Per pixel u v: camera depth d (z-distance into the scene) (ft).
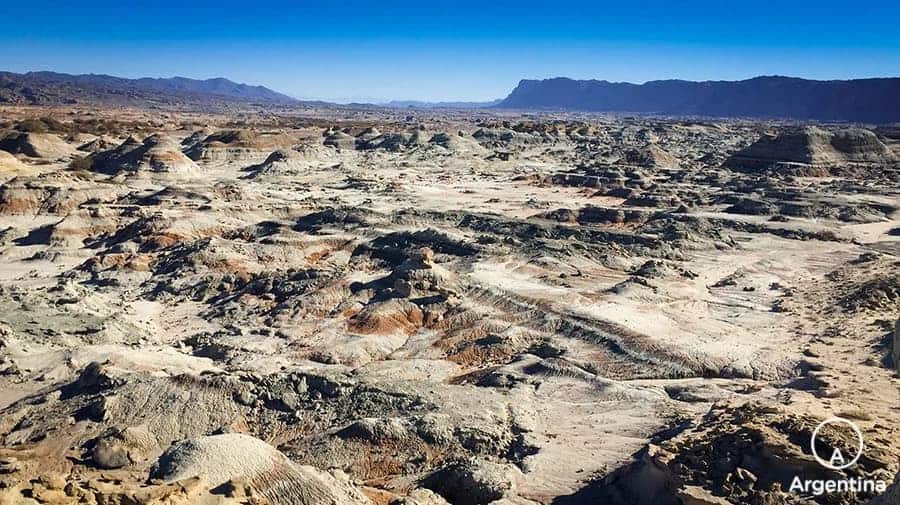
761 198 340.59
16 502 63.46
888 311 166.71
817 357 137.18
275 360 146.10
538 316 163.84
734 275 212.84
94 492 69.15
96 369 123.44
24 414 113.19
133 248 245.86
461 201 372.58
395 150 606.96
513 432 108.88
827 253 245.65
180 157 441.27
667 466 81.41
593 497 88.38
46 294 173.78
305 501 77.71
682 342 145.69
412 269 184.34
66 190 318.04
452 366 145.89
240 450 82.23
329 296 182.70
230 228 272.31
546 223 269.85
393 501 83.05
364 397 117.08
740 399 113.50
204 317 183.83
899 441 82.43
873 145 472.85
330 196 375.25
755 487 75.25
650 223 294.46
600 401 120.57
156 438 105.50
